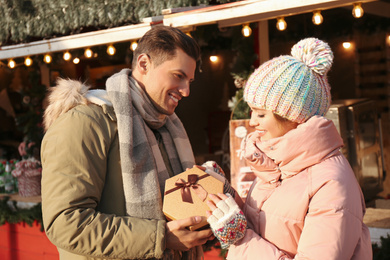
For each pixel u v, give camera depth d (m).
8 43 4.68
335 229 1.22
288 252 1.34
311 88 1.35
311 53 1.37
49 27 4.27
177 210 1.48
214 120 6.94
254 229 1.42
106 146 1.54
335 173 1.29
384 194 5.11
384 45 6.49
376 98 6.70
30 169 4.51
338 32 5.20
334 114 3.47
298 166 1.34
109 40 3.45
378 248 2.87
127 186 1.52
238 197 1.65
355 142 3.57
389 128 6.54
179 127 1.91
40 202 4.20
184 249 1.50
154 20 3.20
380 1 5.07
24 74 6.71
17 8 4.41
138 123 1.62
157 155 1.70
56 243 1.46
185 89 1.66
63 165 1.46
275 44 5.26
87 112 1.55
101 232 1.43
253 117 1.43
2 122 7.09
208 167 1.71
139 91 1.67
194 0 3.43
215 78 7.54
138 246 1.44
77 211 1.42
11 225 4.38
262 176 1.42
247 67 3.54
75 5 4.09
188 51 1.63
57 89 1.62
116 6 3.89
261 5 2.67
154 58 1.63
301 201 1.30
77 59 4.15
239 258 1.36
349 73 6.79
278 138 1.36
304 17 5.05
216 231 1.36
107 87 1.66
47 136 1.52
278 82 1.34
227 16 2.83
